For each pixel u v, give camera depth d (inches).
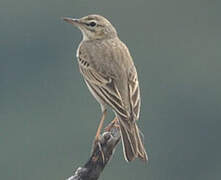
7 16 2402.8
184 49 2433.6
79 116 1966.0
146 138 2033.7
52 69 2272.4
